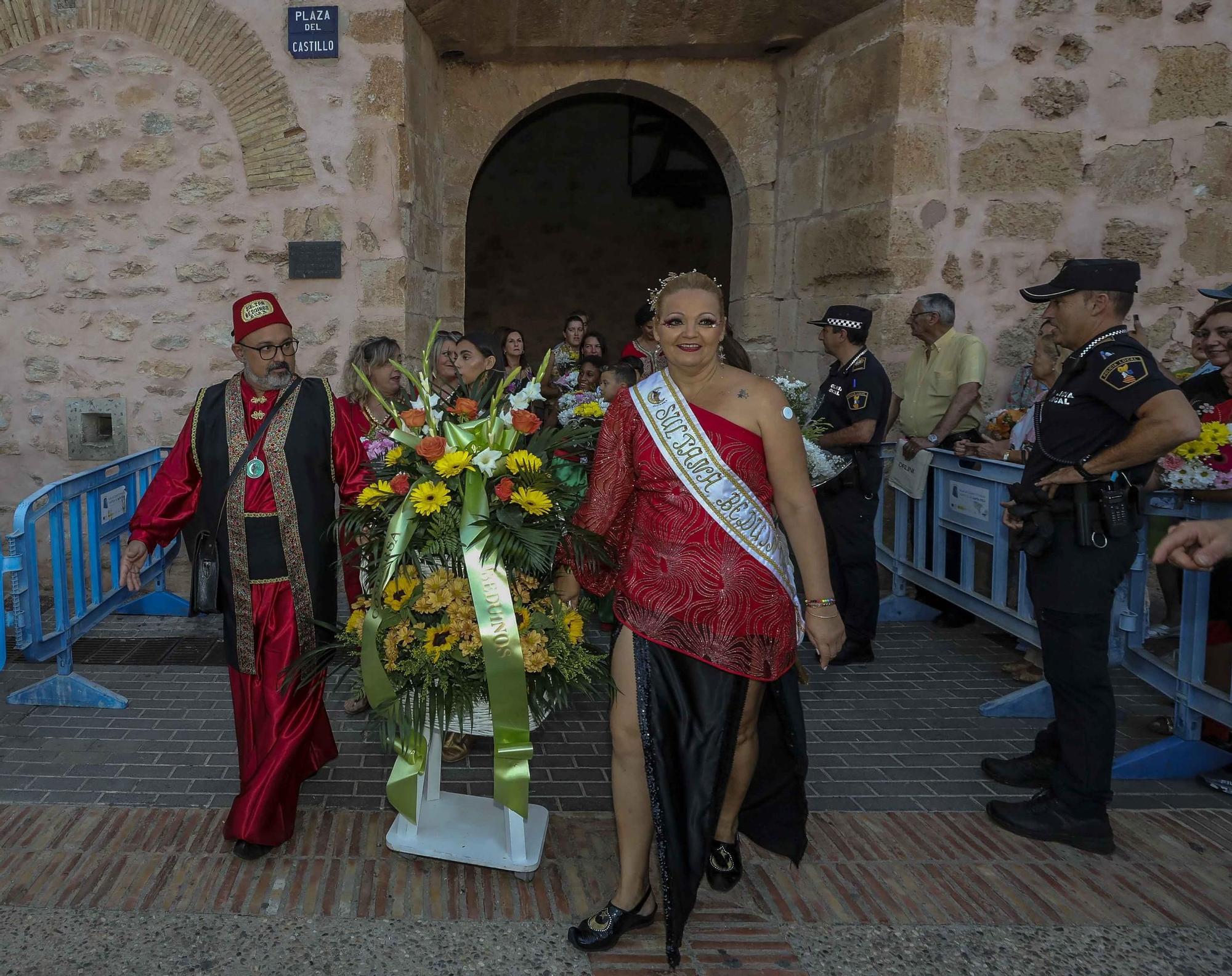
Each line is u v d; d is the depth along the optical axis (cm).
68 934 238
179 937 238
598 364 688
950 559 498
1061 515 292
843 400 452
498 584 254
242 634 283
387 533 261
